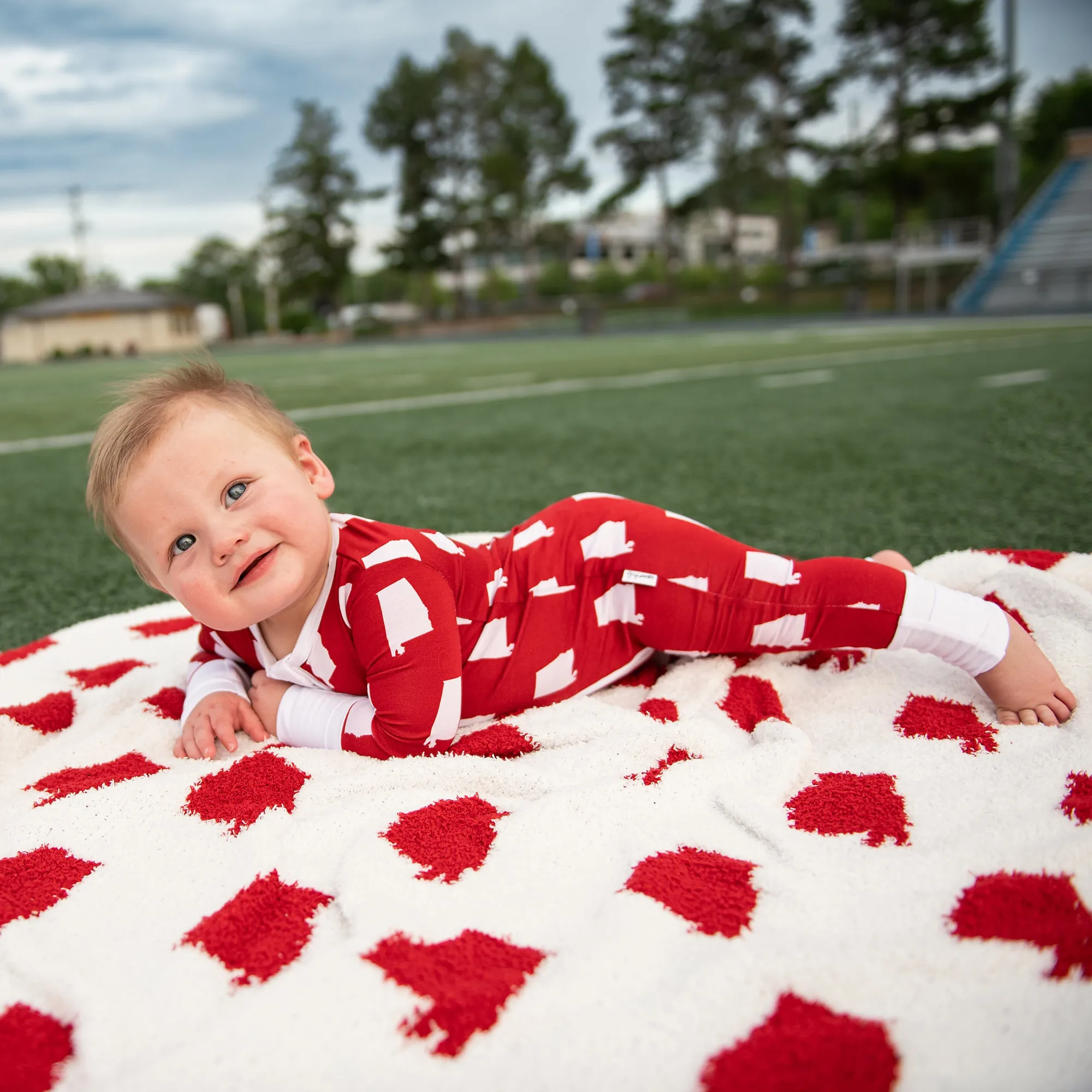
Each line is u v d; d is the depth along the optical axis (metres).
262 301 69.31
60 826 1.22
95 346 42.78
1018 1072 0.78
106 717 1.64
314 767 1.35
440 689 1.32
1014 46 24.83
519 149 38.09
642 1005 0.86
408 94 38.56
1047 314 18.19
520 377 9.03
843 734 1.42
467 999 0.86
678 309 31.25
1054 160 26.30
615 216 48.16
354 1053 0.82
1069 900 0.93
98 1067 0.84
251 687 1.54
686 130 32.59
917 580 1.41
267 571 1.25
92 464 1.28
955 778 1.22
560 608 1.46
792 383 6.96
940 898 0.96
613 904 1.00
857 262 28.84
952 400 5.35
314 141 44.47
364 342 31.12
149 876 1.12
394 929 0.98
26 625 2.26
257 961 0.96
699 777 1.25
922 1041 0.80
